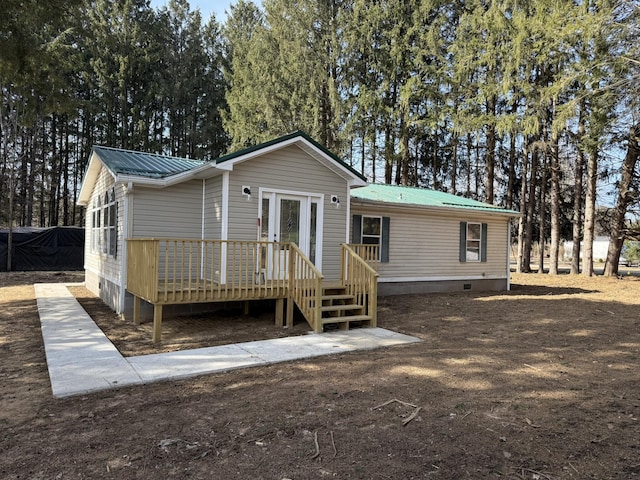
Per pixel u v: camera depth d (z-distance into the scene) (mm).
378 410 3959
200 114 31062
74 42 20188
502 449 3207
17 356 5906
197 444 3277
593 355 5957
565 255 45031
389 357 5855
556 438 3393
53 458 3057
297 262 7945
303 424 3645
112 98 26516
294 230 9219
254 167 8703
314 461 3025
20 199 27203
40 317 8578
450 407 4035
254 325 8094
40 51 9086
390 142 21562
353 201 11359
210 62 32156
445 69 19703
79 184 31094
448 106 19578
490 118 17828
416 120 20359
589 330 7625
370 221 12242
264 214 8867
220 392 4480
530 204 22969
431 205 12672
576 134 18688
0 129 25016
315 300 7492
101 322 8312
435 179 25875
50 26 10219
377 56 20625
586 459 3064
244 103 23172
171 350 6258
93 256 13031
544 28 14844
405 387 4598
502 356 5895
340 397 4297
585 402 4180
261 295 7758
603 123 15305
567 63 16000
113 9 27047
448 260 13766
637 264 34094
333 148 21484
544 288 14953
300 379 4902
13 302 10820
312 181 9438
